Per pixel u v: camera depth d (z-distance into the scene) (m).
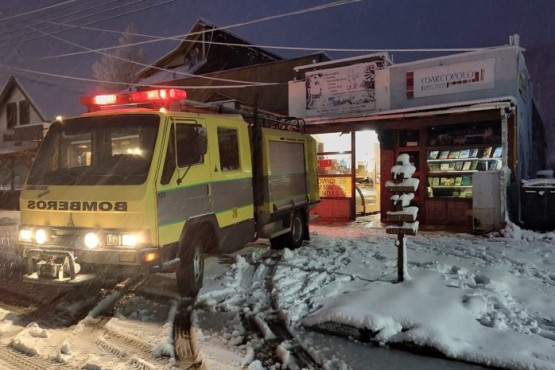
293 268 7.98
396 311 5.42
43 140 6.71
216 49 26.67
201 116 6.97
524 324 5.39
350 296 6.04
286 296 6.54
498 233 11.16
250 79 20.11
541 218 11.79
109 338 5.34
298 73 15.68
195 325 5.68
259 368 4.59
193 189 6.60
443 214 13.41
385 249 9.52
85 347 5.11
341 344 5.16
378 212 17.48
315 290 6.73
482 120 12.14
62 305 6.52
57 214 6.01
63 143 6.59
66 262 5.82
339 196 15.30
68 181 6.16
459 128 13.25
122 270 5.75
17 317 6.04
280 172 9.26
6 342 5.27
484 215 11.57
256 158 8.59
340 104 14.55
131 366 4.59
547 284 6.96
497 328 5.21
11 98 29.47
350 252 9.24
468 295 6.02
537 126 22.25
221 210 7.29
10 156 23.05
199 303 6.48
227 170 7.58
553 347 4.70
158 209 5.88
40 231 6.03
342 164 15.32
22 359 4.79
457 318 5.31
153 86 22.36
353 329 5.27
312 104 14.98
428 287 6.29
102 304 6.47
